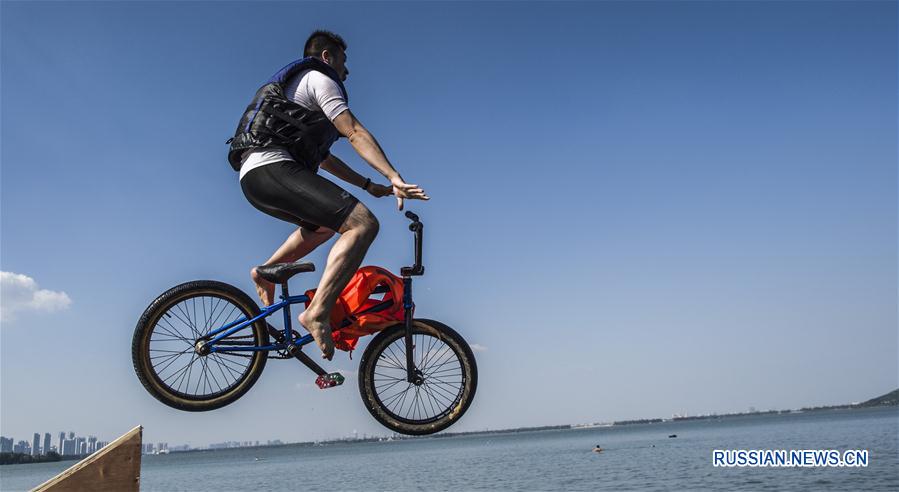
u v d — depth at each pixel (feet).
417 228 14.58
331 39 14.21
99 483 10.79
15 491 268.00
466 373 14.85
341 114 12.88
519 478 167.02
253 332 14.38
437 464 269.23
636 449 313.32
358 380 14.67
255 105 13.29
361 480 190.70
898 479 117.19
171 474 323.98
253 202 13.51
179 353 14.39
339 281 12.78
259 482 209.87
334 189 12.89
